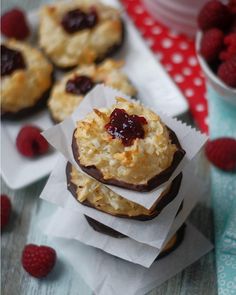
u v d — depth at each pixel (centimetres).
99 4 48
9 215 40
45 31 47
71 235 37
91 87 44
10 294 38
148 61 46
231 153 40
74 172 34
